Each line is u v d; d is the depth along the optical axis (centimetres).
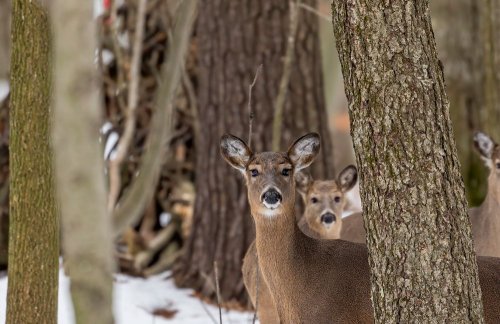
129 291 1554
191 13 1383
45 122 957
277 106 1452
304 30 1550
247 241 1535
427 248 782
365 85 787
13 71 961
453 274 785
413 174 780
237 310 1502
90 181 627
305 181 1373
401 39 777
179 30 1394
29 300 974
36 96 952
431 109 782
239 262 1534
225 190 1555
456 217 788
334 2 803
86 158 625
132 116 1505
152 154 1456
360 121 794
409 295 789
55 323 996
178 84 1638
